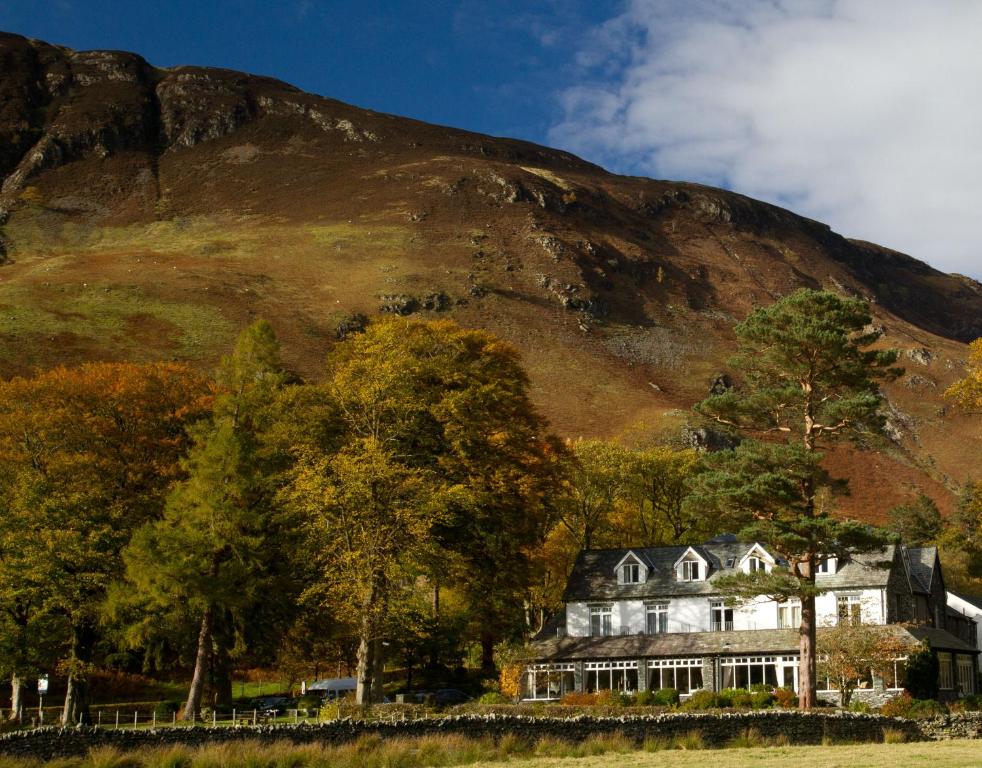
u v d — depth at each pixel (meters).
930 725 42.34
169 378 69.50
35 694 69.69
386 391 55.53
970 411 79.31
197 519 54.12
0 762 31.56
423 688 72.69
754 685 61.56
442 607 77.75
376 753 33.56
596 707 45.06
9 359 161.88
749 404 56.38
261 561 57.31
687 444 188.00
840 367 55.34
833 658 56.78
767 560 67.69
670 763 31.28
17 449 60.94
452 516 54.25
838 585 64.38
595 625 70.25
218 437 54.88
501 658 68.44
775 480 52.38
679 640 66.50
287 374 63.25
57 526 54.72
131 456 64.50
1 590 53.03
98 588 56.28
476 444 60.84
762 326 55.66
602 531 89.44
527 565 64.88
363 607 51.25
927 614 69.19
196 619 58.34
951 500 195.75
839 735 40.22
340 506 51.56
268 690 77.12
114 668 73.38
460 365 62.56
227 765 31.38
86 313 191.25
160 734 34.22
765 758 32.34
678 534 91.31
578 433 194.38
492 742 35.84
